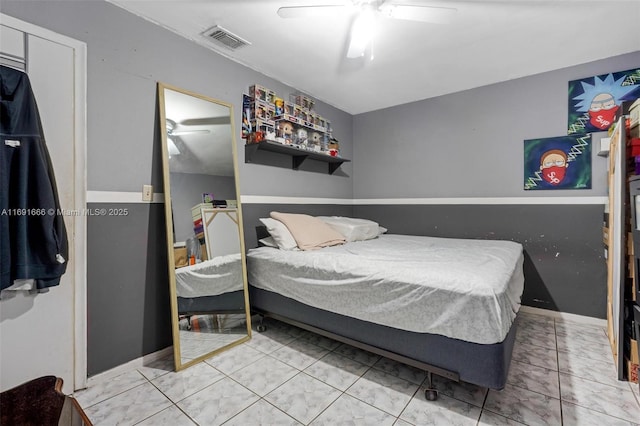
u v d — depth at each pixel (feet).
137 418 4.77
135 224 6.39
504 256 6.77
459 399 5.16
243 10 6.36
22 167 4.74
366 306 5.70
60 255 5.07
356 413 4.83
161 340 6.75
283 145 8.91
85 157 5.62
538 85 9.27
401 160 12.05
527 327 8.28
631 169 5.64
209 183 7.52
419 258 6.49
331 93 10.91
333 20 6.66
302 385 5.61
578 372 5.94
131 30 6.33
